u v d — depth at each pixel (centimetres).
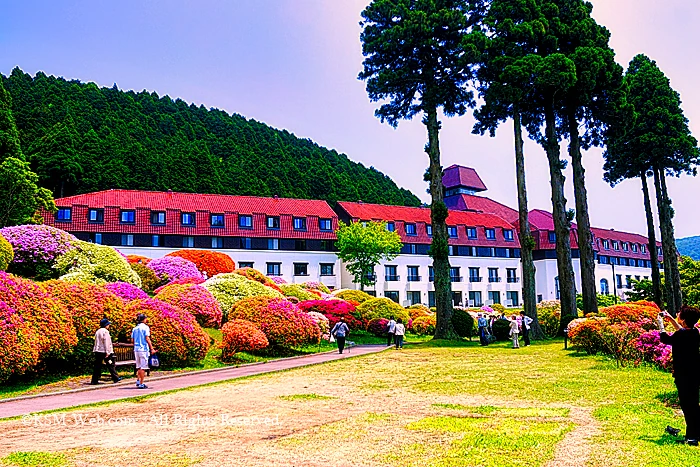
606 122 3055
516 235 7156
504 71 2658
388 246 5700
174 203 5550
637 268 7888
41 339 1302
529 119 3241
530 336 2733
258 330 2017
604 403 997
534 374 1425
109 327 1583
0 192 4216
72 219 4991
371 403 1034
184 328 1717
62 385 1336
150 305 1736
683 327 719
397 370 1605
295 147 11062
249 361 1958
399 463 612
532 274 2780
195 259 3906
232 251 5550
